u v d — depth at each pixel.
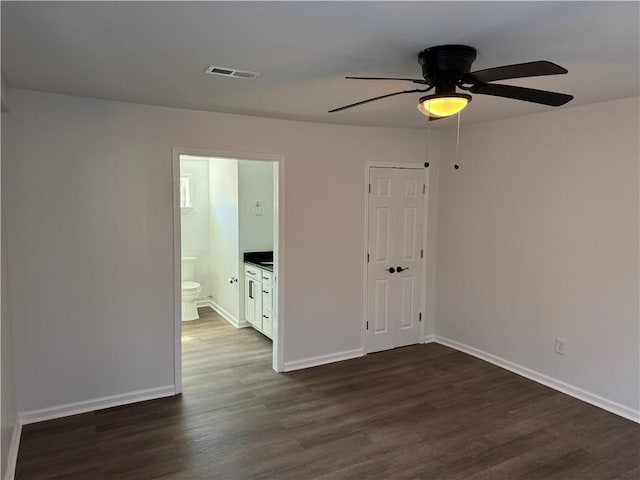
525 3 1.65
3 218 2.94
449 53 2.11
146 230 3.53
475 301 4.63
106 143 3.33
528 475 2.69
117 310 3.47
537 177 3.94
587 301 3.61
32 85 2.90
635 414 3.34
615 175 3.38
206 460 2.81
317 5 1.68
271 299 4.98
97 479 2.61
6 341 2.70
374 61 2.37
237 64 2.44
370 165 4.57
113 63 2.42
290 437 3.09
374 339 4.80
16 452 2.82
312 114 3.80
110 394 3.51
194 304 6.07
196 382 4.00
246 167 5.57
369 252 4.67
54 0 1.63
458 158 4.71
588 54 2.27
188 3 1.66
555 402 3.63
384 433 3.15
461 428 3.22
